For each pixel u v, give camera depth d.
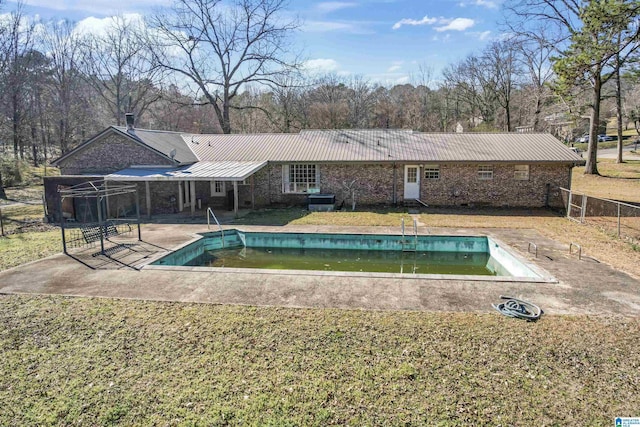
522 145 19.88
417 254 12.98
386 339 6.01
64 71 36.25
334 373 5.16
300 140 22.36
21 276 9.12
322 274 9.07
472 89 46.66
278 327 6.43
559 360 5.43
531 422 4.27
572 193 16.02
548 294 7.81
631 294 7.79
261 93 51.00
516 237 12.68
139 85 37.38
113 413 4.47
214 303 7.46
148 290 8.19
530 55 35.56
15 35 30.31
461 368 5.25
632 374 5.11
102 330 6.40
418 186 19.61
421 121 51.81
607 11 17.17
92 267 9.78
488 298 7.63
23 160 34.62
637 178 25.59
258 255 13.05
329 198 18.92
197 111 48.62
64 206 16.45
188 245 12.22
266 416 4.40
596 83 26.12
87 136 38.53
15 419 4.39
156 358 5.57
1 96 29.66
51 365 5.42
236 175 16.62
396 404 4.57
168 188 18.53
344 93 52.59
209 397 4.72
